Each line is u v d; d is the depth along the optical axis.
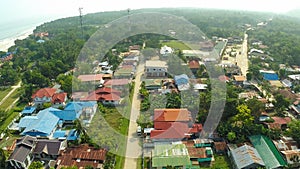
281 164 26.03
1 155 27.56
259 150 28.06
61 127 35.78
